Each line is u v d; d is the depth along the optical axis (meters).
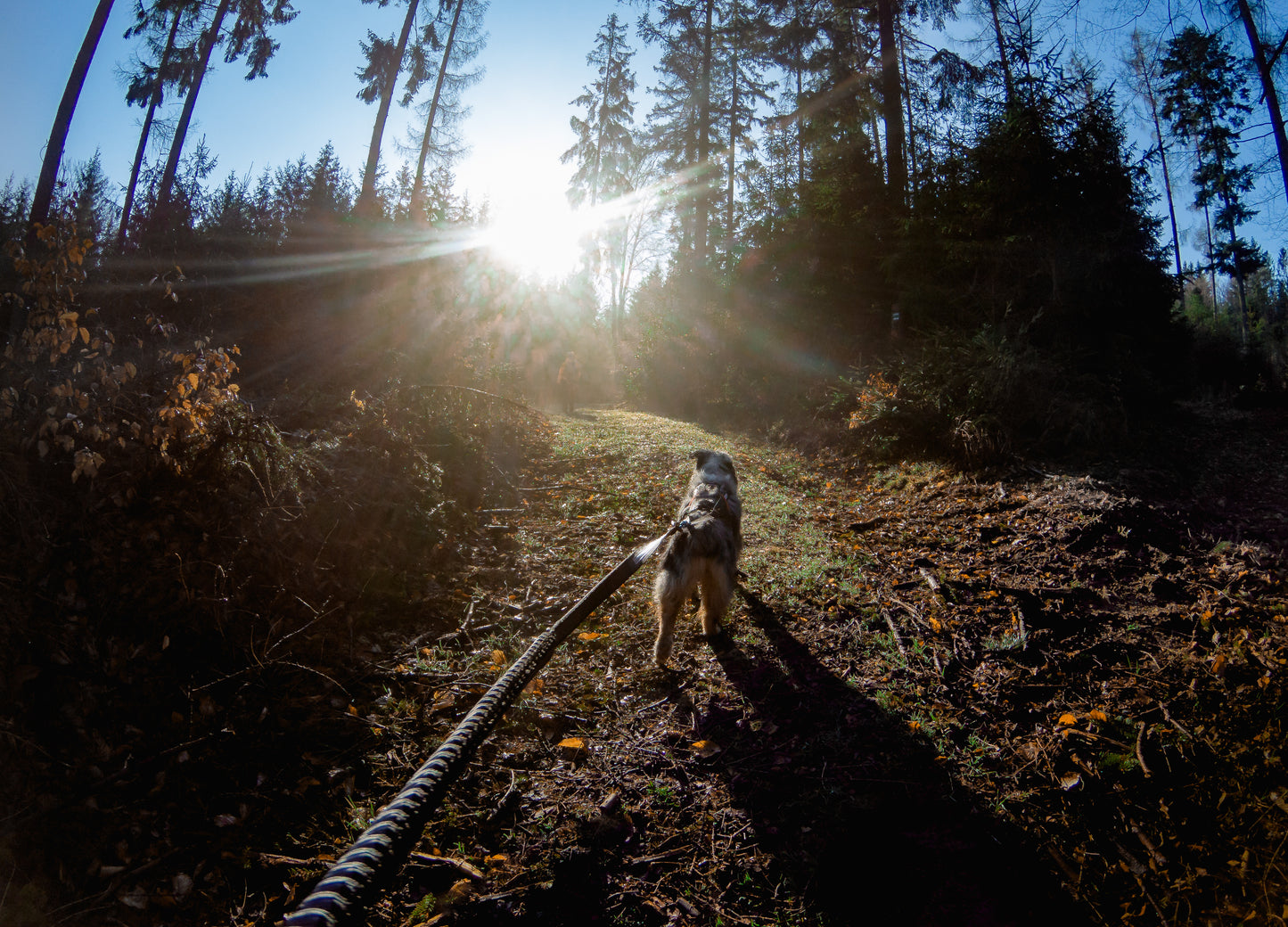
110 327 7.30
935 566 6.36
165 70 17.39
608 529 7.52
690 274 23.12
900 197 16.50
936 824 3.33
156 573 4.18
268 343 10.66
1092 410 9.50
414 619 5.11
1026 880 3.00
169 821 3.00
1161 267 12.80
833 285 17.69
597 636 5.16
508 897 2.88
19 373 4.40
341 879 1.44
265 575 4.70
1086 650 4.69
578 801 3.48
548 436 12.23
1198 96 10.55
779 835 3.28
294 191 13.70
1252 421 11.05
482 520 7.42
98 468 4.49
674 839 3.27
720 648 5.03
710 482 6.09
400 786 3.46
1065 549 6.38
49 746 3.12
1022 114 11.40
